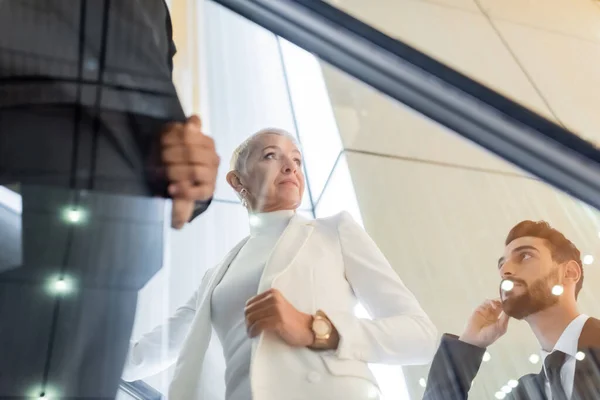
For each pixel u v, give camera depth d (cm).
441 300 146
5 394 51
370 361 97
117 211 62
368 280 109
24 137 60
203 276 102
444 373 111
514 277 138
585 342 116
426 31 242
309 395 87
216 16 182
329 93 195
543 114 85
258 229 111
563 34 287
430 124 95
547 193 154
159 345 74
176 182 67
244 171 114
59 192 60
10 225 57
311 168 177
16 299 54
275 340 91
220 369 94
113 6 72
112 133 64
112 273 60
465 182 180
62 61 65
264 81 190
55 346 55
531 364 120
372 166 186
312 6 92
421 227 170
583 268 138
